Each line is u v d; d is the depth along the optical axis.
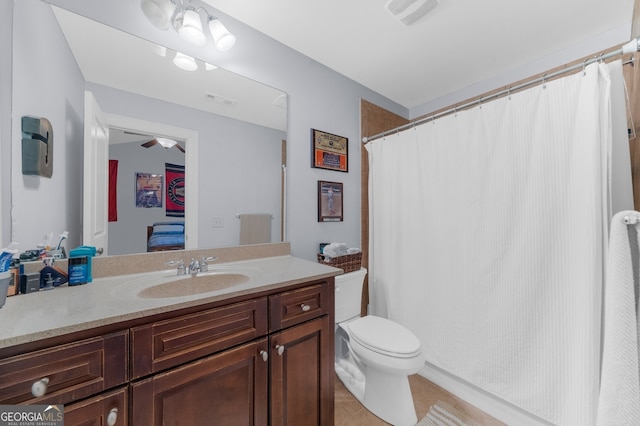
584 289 1.14
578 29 1.51
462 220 1.59
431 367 1.78
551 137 1.27
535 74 1.82
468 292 1.56
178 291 1.13
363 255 2.22
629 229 0.57
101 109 1.14
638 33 1.03
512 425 1.38
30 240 0.94
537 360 1.30
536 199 1.31
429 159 1.77
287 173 1.71
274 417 1.02
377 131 2.29
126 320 0.71
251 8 1.38
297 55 1.75
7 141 0.88
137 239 1.22
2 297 0.73
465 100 2.20
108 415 0.69
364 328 1.56
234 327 0.93
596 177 1.10
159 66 1.27
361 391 1.60
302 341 1.13
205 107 1.41
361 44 1.67
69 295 0.87
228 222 1.49
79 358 0.66
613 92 1.14
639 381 0.54
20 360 0.60
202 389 0.85
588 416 1.11
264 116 1.61
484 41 1.63
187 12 1.17
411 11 1.39
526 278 1.34
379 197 2.10
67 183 1.05
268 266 1.36
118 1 1.16
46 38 0.99
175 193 1.33
